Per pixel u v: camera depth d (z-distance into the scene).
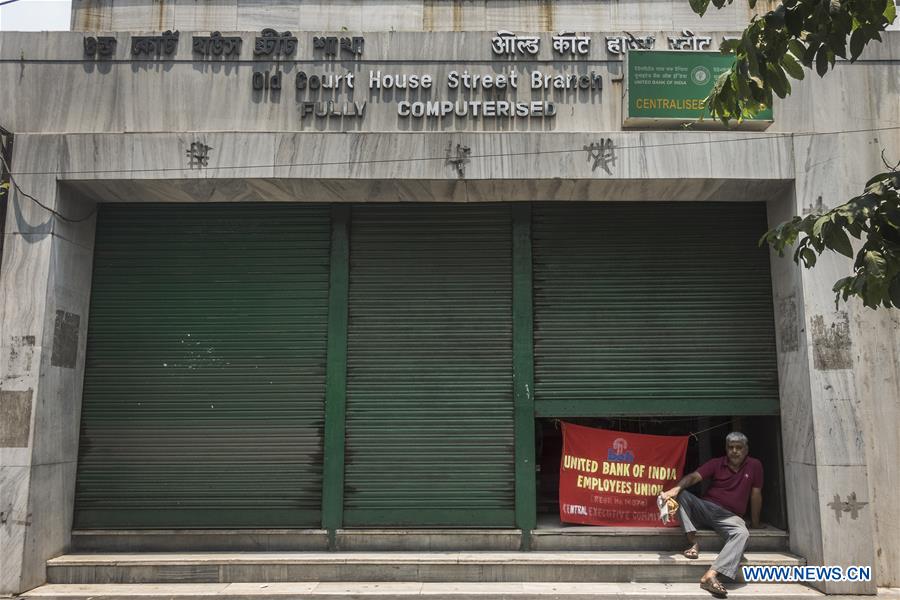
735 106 4.39
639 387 7.20
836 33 3.73
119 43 7.24
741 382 7.19
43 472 6.54
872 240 3.85
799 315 6.71
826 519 6.30
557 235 7.41
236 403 7.19
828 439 6.41
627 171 6.80
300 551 6.91
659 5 8.09
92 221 7.42
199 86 7.20
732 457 6.85
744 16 8.09
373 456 7.09
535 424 7.33
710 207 7.45
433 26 8.07
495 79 7.23
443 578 6.57
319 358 7.24
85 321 7.27
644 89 7.00
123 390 7.22
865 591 6.16
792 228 4.21
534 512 6.96
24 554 6.26
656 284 7.34
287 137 6.88
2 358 6.51
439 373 7.21
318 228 7.44
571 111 7.19
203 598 6.16
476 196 7.25
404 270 7.36
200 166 6.85
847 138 7.11
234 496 7.06
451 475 7.05
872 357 6.80
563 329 7.28
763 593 6.17
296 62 7.26
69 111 7.13
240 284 7.37
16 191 6.78
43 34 7.25
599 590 6.25
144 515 7.04
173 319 7.32
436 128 7.16
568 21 8.09
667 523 7.05
